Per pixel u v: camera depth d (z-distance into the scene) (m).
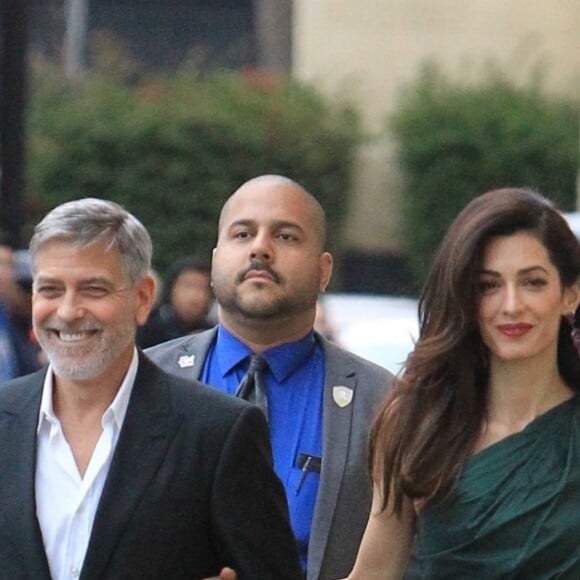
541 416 11.44
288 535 11.75
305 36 69.94
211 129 66.69
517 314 11.28
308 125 67.81
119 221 11.43
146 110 66.94
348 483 13.91
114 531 11.10
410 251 67.31
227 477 11.38
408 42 69.25
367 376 14.42
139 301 11.59
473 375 11.59
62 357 11.28
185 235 66.38
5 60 33.59
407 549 11.95
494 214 11.36
